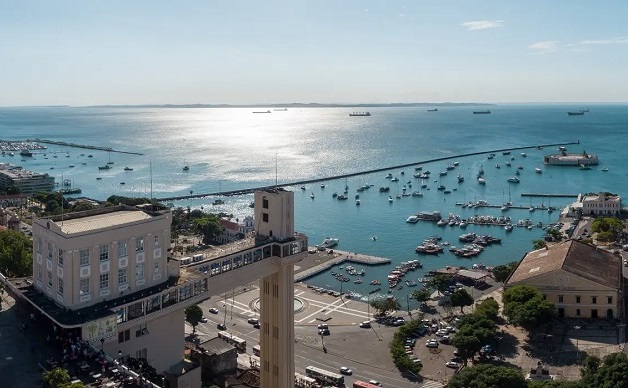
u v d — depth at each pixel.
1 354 122.06
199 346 191.00
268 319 171.50
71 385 100.75
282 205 167.25
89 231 128.25
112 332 125.69
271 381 172.25
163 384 126.56
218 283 152.25
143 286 139.88
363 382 197.25
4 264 188.75
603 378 155.50
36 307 131.00
